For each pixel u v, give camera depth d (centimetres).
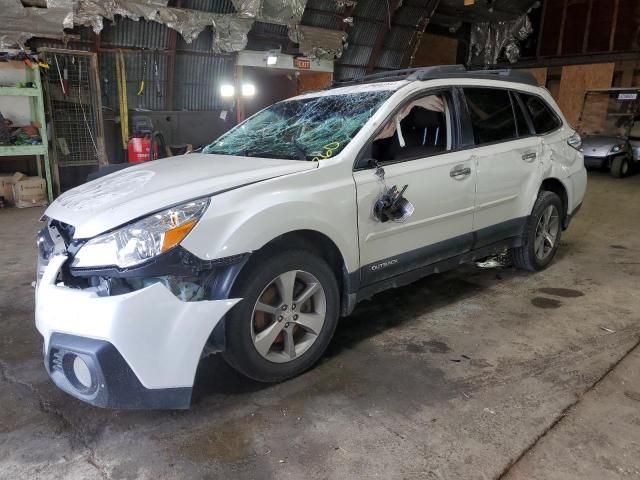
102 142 839
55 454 222
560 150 441
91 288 230
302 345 282
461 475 206
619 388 267
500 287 420
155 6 841
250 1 920
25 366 298
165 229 225
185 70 960
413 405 255
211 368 295
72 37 801
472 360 300
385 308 379
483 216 373
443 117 355
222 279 240
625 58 1367
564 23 1495
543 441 226
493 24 1552
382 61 1259
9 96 772
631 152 1075
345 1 1042
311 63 1084
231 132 398
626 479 203
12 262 487
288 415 249
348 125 316
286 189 263
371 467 212
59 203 279
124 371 216
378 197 297
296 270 268
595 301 387
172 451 224
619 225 641
